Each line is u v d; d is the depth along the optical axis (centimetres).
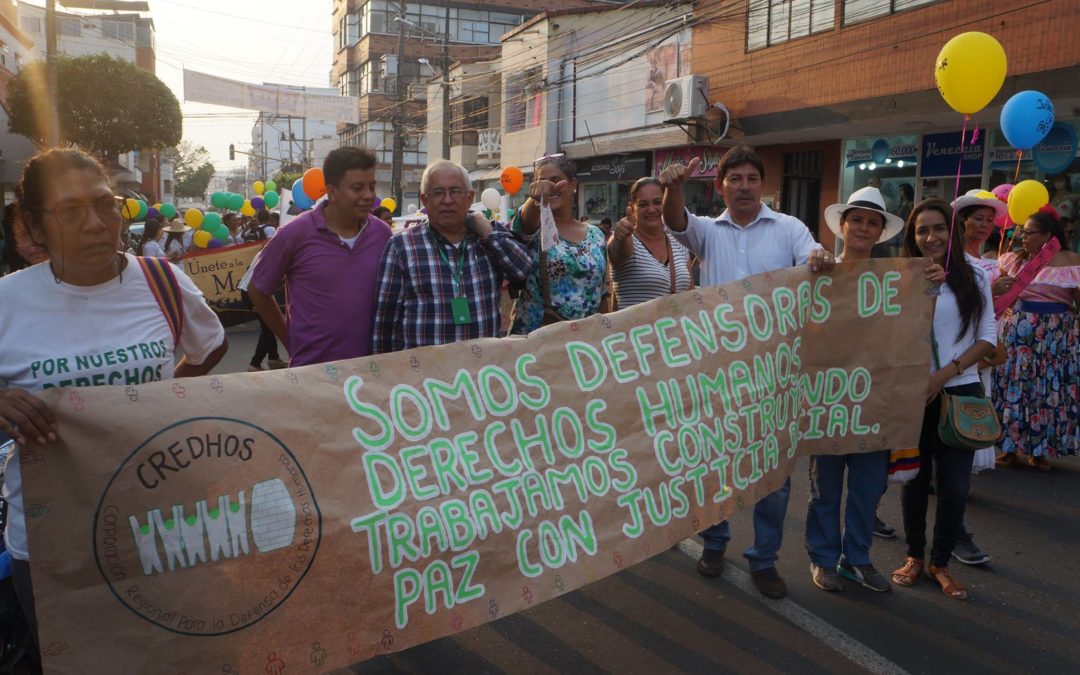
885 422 417
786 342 393
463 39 5094
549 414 319
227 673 251
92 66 2961
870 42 1498
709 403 364
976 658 362
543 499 313
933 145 1527
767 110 1755
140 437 238
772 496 416
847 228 429
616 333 341
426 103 4781
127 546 237
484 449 302
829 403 414
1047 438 627
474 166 3625
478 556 296
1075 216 1290
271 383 263
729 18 1850
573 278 437
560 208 441
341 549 268
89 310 243
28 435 223
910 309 416
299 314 384
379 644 275
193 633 245
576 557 320
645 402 344
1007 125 630
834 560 433
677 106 1902
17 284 236
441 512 288
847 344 412
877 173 1659
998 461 664
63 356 238
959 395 426
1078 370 637
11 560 262
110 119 3000
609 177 2412
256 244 1172
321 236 381
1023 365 626
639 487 340
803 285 399
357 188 374
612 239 467
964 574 450
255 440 256
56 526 229
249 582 253
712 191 2047
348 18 5466
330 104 2833
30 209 233
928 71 1394
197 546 246
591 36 2475
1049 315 625
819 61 1611
